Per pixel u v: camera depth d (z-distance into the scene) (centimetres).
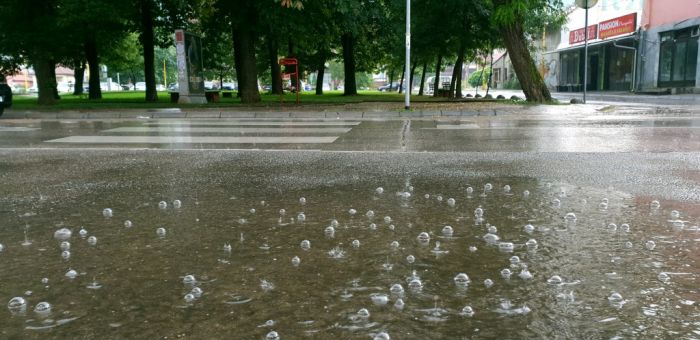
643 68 2822
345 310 161
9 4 1609
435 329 147
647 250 216
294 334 145
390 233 249
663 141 631
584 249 218
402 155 545
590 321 151
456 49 2652
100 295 175
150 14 1983
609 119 992
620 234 240
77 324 153
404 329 147
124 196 351
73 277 193
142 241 240
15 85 5984
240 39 1622
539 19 2659
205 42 2328
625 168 438
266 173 442
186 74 1720
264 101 1786
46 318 157
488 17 2112
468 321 152
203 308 163
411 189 364
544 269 195
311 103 1538
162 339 143
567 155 523
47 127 965
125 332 147
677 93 2353
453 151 574
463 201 321
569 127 836
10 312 162
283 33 1542
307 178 416
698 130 760
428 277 188
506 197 331
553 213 285
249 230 258
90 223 276
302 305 165
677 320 151
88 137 764
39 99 1652
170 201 333
